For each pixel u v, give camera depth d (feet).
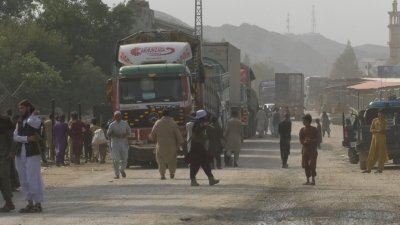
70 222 61.77
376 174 114.62
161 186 94.68
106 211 69.05
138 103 128.36
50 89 273.95
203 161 95.09
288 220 62.34
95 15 350.64
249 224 60.03
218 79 173.37
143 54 135.23
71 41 347.15
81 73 313.53
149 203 75.31
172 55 134.82
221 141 128.67
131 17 367.66
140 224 59.93
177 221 61.72
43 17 350.43
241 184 97.25
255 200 77.82
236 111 132.87
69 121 157.07
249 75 266.77
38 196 70.08
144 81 128.67
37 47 312.29
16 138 70.03
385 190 88.33
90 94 313.53
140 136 128.26
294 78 412.98
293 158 157.79
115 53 140.77
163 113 106.32
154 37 143.02
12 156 71.46
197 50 142.20
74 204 76.13
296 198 79.66
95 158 149.69
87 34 351.25
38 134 70.38
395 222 60.85
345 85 382.01
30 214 68.49
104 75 320.29
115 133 108.37
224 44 200.54
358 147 124.16
